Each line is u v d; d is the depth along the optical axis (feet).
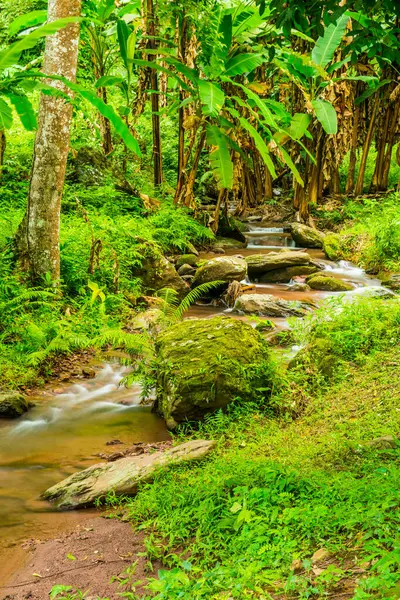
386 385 19.53
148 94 51.08
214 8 41.88
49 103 28.35
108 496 14.87
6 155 45.88
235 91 43.21
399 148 60.80
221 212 52.13
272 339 27.61
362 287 38.75
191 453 16.14
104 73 51.57
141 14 42.09
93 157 46.91
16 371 23.98
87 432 19.75
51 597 10.66
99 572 11.65
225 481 13.53
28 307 28.09
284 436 17.66
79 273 32.35
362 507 10.95
